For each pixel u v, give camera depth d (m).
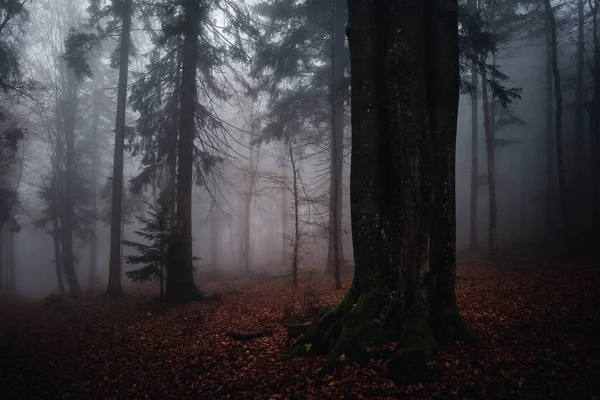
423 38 6.45
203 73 16.86
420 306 6.05
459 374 5.30
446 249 6.51
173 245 14.72
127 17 17.62
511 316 8.13
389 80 6.39
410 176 6.14
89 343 9.29
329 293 13.59
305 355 6.64
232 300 14.20
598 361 5.34
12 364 7.77
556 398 4.56
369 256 6.49
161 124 16.53
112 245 17.30
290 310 9.70
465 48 12.09
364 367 5.63
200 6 15.16
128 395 6.13
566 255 16.86
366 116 6.70
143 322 11.31
